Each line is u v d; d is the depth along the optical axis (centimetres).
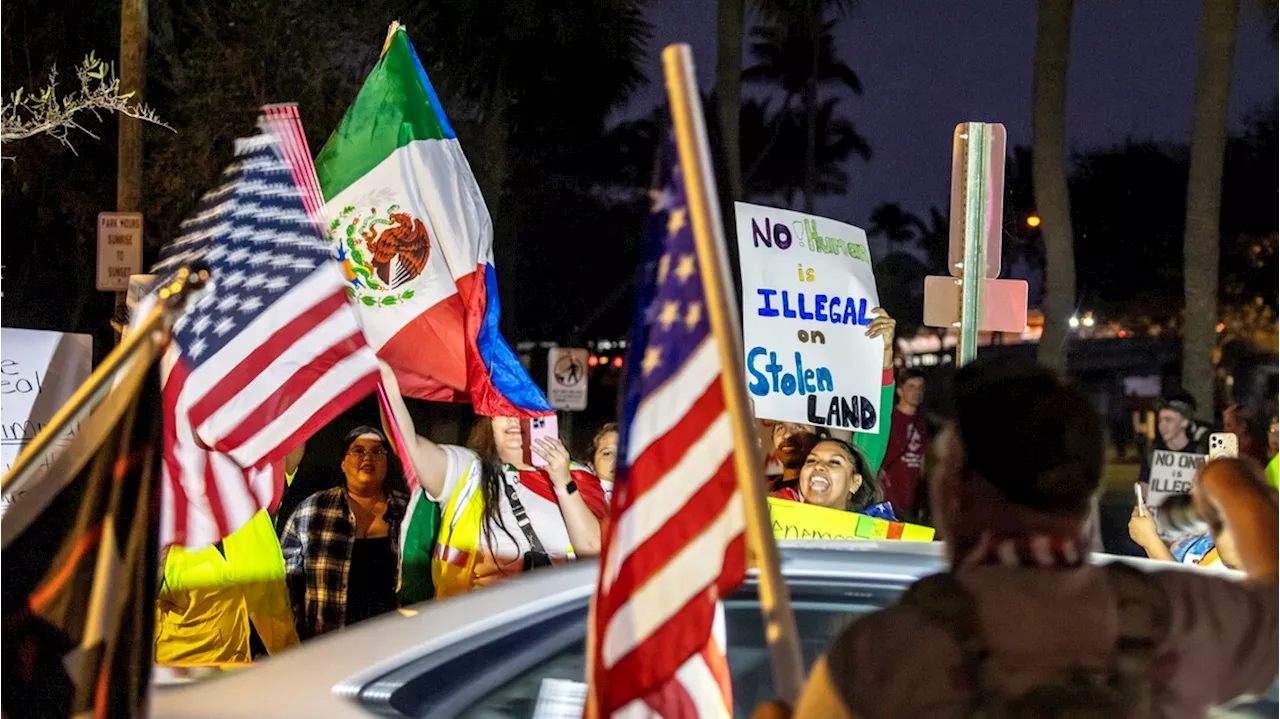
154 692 366
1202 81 2664
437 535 790
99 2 2412
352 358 606
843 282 970
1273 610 294
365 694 348
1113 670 273
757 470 327
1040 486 276
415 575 786
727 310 330
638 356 353
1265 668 293
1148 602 282
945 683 269
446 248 834
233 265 602
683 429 347
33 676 373
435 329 827
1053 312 2677
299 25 2488
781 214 950
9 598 374
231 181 612
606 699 341
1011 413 278
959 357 934
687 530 345
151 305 431
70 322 2769
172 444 582
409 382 830
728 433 345
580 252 5491
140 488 378
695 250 347
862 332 974
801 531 840
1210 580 294
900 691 270
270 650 772
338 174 838
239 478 589
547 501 789
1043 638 272
